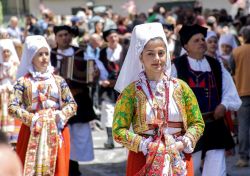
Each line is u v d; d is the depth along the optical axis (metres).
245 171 9.72
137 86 5.38
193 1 30.33
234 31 17.08
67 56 9.45
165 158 5.22
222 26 17.80
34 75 7.18
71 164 9.58
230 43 12.32
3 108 9.77
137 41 5.41
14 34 21.34
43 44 7.22
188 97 5.47
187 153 5.44
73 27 9.77
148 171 5.22
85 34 17.50
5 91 9.81
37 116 7.04
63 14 33.62
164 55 5.37
